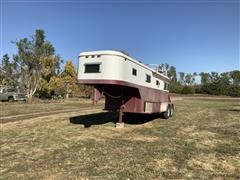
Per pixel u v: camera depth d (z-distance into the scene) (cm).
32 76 3991
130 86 1105
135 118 1526
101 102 3102
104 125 1294
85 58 1062
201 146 861
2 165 748
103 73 1026
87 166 703
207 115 1605
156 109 1398
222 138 964
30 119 1633
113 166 694
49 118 1630
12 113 2041
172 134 1047
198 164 696
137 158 751
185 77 8594
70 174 653
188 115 1631
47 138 1045
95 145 903
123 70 1050
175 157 753
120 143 918
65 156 798
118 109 1229
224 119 1412
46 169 696
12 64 4047
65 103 3150
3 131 1242
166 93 1589
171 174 630
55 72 4309
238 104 2650
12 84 4131
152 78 1346
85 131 1152
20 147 929
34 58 3934
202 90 6253
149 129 1166
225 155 766
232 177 611
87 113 1850
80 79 1066
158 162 715
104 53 1027
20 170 701
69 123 1391
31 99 3606
